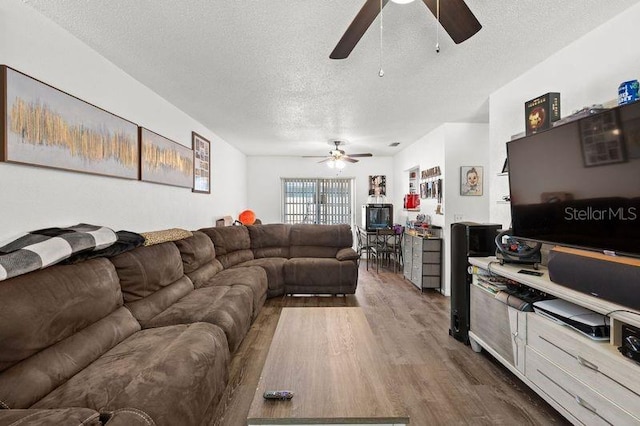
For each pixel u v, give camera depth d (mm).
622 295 1452
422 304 4000
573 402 1620
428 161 5035
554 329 1759
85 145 2133
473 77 2801
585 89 2137
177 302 2492
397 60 2463
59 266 1638
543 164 2027
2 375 1226
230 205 5891
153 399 1252
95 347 1617
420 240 4609
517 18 1930
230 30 2031
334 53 1739
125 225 2643
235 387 2146
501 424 1769
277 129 4723
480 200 4449
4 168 1629
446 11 1427
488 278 2514
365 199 7402
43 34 1838
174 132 3576
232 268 3938
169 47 2246
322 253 4992
